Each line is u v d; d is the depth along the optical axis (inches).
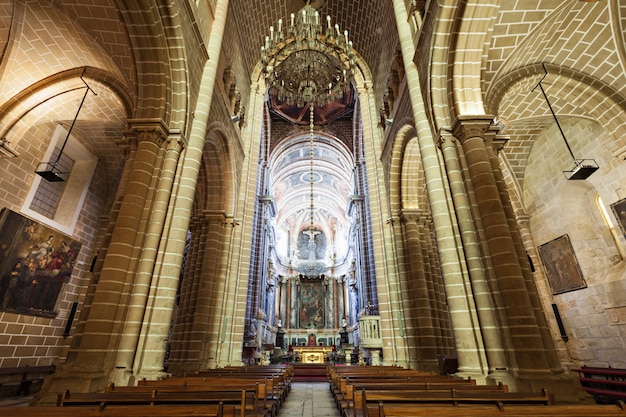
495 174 263.3
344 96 919.0
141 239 255.4
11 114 363.6
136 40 282.8
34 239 397.1
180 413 108.7
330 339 1435.8
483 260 242.8
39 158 410.3
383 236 505.0
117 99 381.4
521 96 387.5
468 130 271.0
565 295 455.5
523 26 291.0
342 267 1523.1
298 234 1685.5
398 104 439.8
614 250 413.4
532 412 106.0
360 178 895.7
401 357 429.7
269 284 1196.5
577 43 312.3
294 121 984.9
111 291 230.7
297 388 391.5
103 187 509.0
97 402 138.3
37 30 317.7
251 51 610.5
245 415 144.3
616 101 332.2
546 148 486.0
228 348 459.2
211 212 470.0
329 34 446.0
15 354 365.4
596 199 437.4
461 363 241.6
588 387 370.9
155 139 278.2
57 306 424.2
